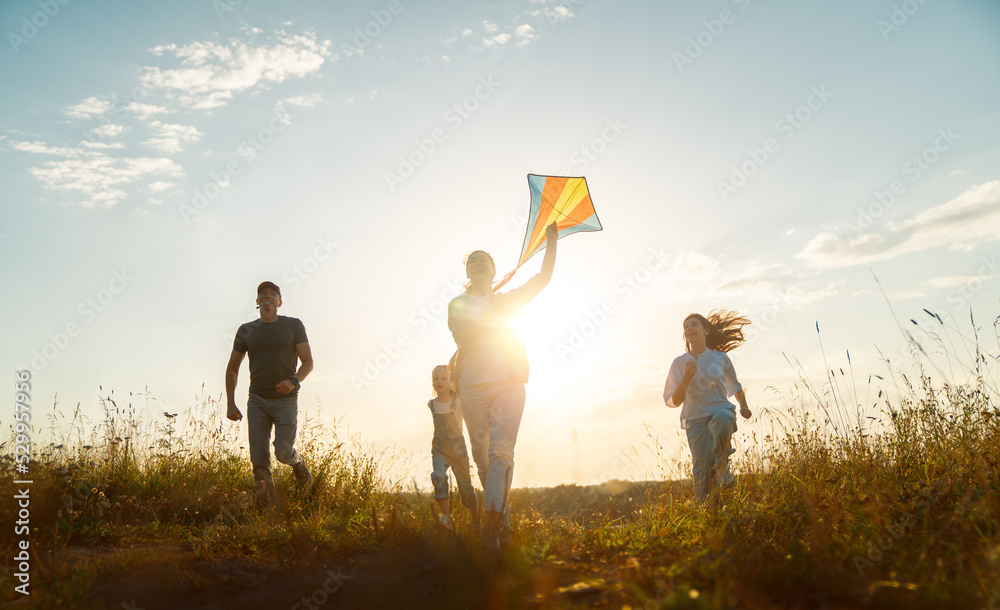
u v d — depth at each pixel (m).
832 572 2.62
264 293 6.62
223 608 3.18
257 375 6.48
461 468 5.47
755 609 2.29
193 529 5.19
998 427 4.41
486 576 2.98
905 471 4.73
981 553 2.79
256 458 6.41
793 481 4.87
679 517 4.86
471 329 4.11
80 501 5.04
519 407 4.02
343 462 7.32
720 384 6.09
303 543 4.64
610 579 3.03
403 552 4.40
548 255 4.38
